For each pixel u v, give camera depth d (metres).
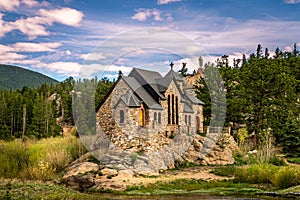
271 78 29.67
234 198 12.26
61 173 16.98
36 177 16.69
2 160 17.98
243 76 31.62
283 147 25.31
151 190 13.94
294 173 14.40
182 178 16.20
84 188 14.96
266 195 12.80
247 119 29.94
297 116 29.23
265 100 29.38
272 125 28.30
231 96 30.30
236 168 18.11
